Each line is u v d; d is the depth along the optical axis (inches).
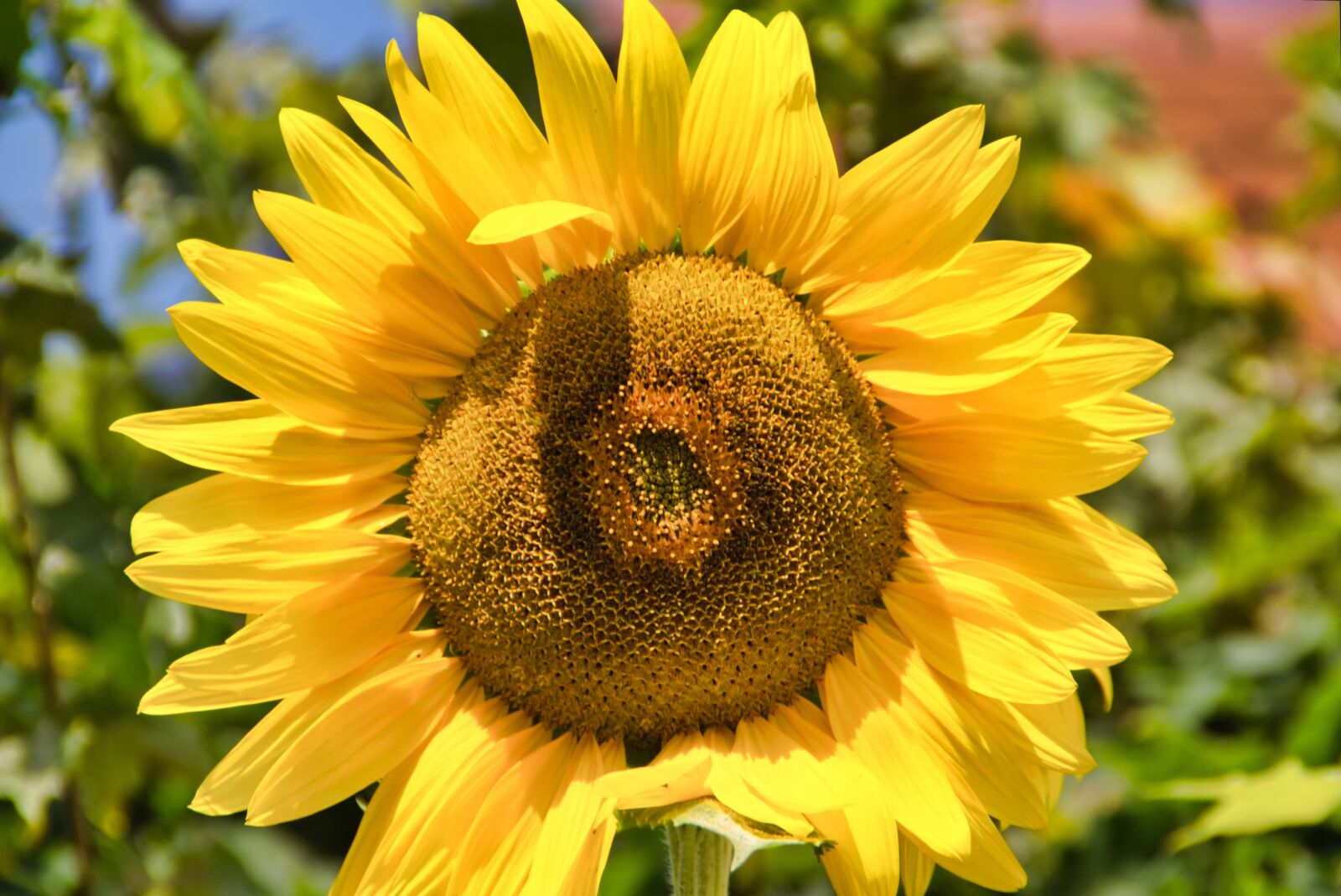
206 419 36.8
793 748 35.9
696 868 35.9
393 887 35.8
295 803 36.0
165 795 44.2
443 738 36.4
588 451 36.5
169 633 41.8
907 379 37.0
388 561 37.0
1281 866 41.8
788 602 36.4
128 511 42.6
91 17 42.0
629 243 37.5
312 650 36.4
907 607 36.7
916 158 36.8
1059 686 35.8
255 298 36.7
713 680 36.3
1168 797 39.4
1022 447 36.8
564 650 36.3
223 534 36.6
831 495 36.6
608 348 36.9
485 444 36.7
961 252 36.8
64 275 41.8
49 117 42.8
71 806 41.4
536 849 35.7
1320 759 42.2
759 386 36.7
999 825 37.9
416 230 36.9
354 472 37.2
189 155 43.4
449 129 36.3
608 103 36.7
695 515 36.3
